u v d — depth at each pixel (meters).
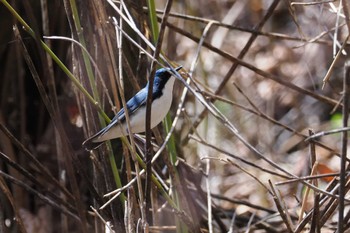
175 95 10.34
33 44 10.57
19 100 11.33
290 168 14.52
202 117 10.30
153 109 7.70
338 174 7.43
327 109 15.98
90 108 8.07
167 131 8.14
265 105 15.93
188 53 15.42
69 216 9.58
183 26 13.79
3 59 11.04
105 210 8.30
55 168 11.26
